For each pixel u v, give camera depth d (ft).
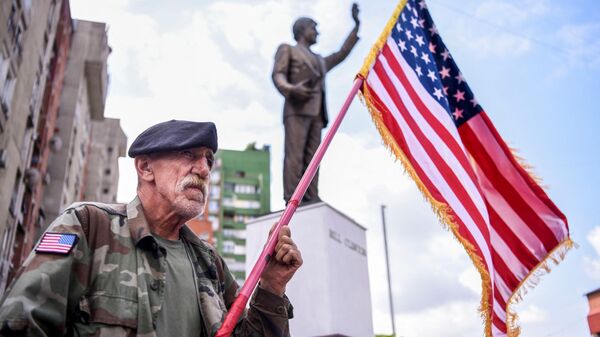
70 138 104.17
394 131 16.62
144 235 8.50
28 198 73.97
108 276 7.95
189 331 8.67
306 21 35.96
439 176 16.61
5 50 51.88
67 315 7.64
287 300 9.93
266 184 272.72
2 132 53.93
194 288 9.12
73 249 7.67
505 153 18.44
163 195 9.27
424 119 17.43
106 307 7.68
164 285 8.42
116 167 163.32
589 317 77.97
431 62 18.94
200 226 215.72
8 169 57.06
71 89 108.17
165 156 9.42
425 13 19.89
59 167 100.83
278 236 10.35
